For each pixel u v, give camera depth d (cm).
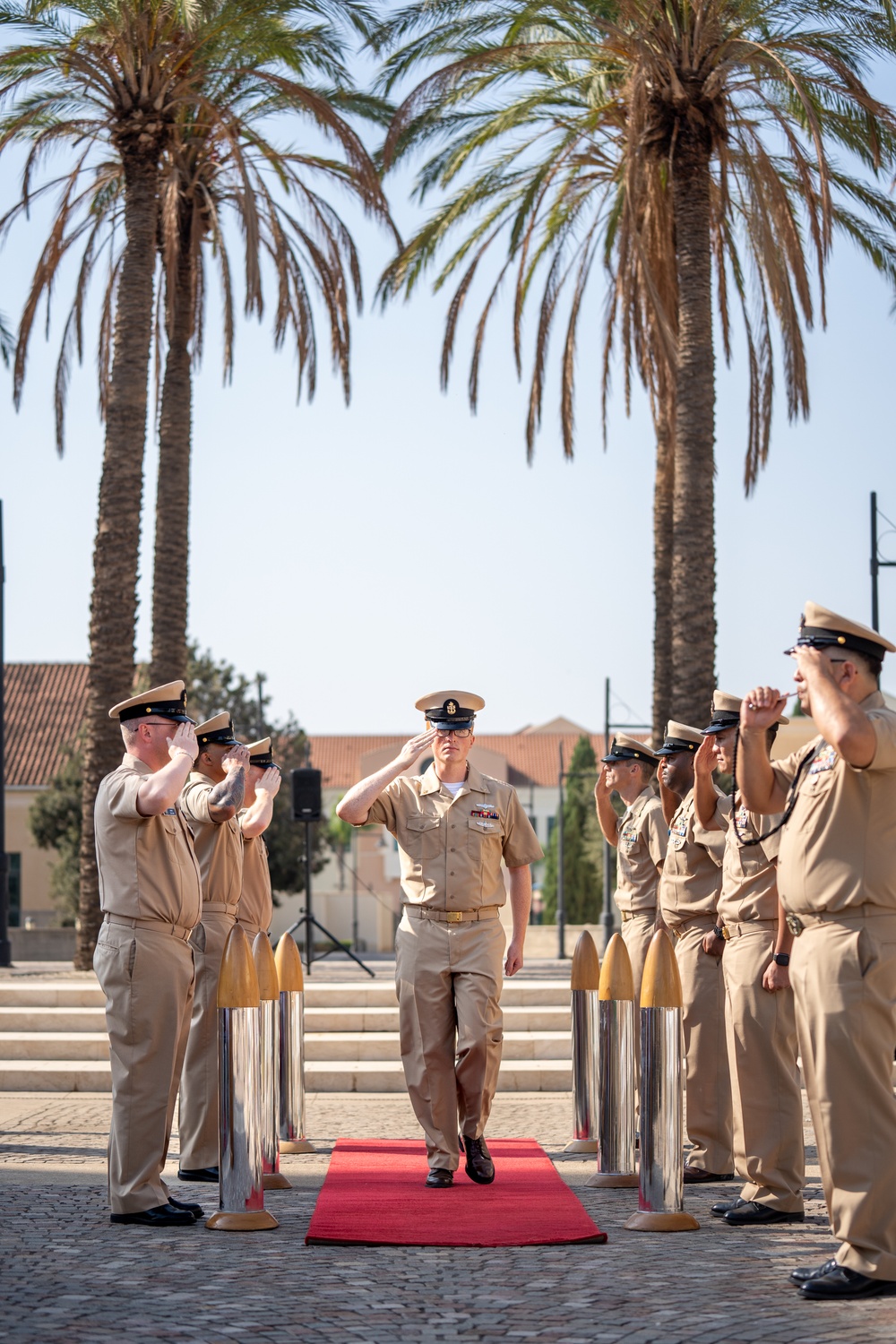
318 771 1706
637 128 1497
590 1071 887
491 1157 802
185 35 1692
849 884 542
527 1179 748
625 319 1592
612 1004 770
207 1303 500
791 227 1619
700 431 1577
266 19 1706
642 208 1648
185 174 1834
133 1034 651
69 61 1656
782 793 604
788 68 1440
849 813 548
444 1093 734
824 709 536
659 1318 479
